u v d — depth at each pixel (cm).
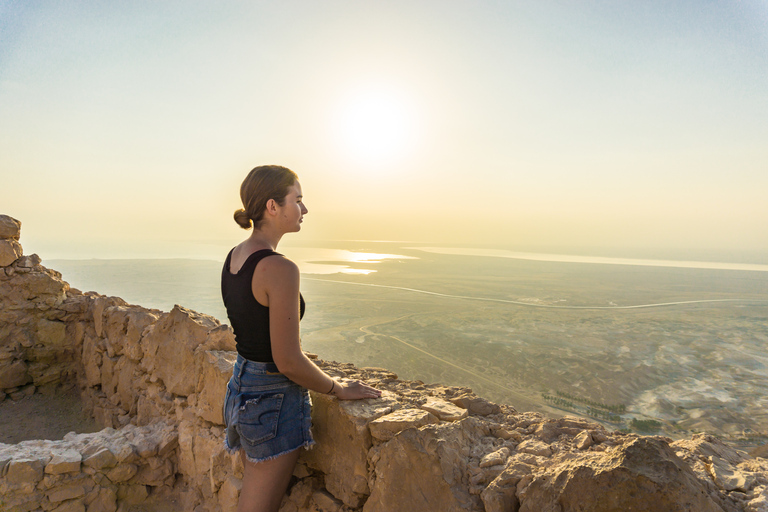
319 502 278
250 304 210
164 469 406
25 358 705
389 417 253
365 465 251
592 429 274
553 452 246
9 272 709
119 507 386
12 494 351
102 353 661
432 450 227
